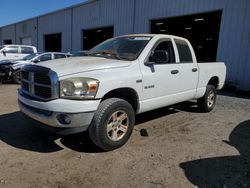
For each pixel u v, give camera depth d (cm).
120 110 376
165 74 456
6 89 951
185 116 592
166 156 364
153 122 536
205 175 314
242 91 1041
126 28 1673
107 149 370
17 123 496
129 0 1628
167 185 288
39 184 283
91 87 336
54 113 327
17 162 333
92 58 423
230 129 500
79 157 353
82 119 331
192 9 1266
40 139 415
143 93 416
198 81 564
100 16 1912
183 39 539
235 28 1094
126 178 301
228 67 1132
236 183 297
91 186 282
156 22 1519
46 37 2892
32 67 371
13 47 1711
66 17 2375
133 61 409
